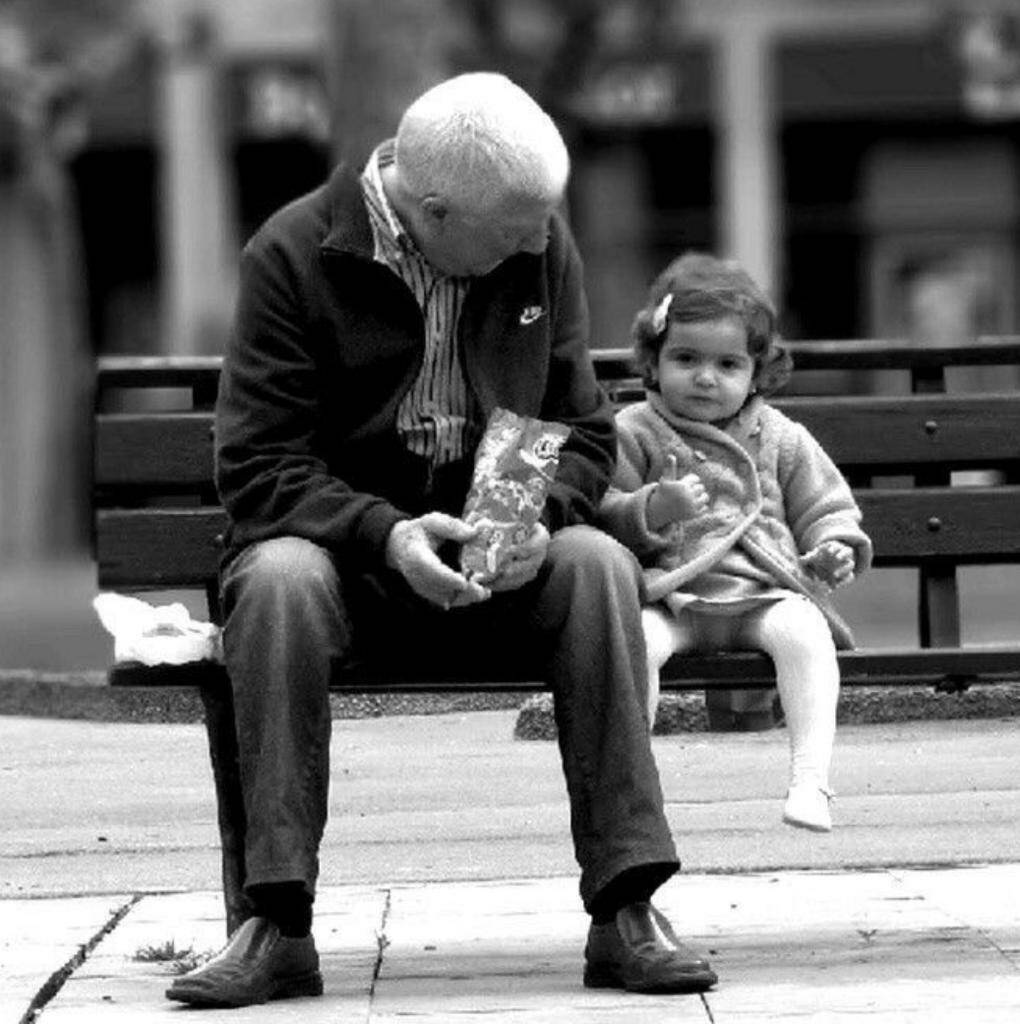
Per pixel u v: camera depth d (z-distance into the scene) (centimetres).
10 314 5234
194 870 1201
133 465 1080
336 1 3581
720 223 5206
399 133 946
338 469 970
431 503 973
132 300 5309
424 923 1087
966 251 5297
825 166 5297
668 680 990
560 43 3888
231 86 5203
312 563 920
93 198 5269
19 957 1027
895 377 2311
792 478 1035
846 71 5231
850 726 1321
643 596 955
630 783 918
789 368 1041
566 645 926
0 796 1279
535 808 1266
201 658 956
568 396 984
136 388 1085
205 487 1080
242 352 962
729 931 1043
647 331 1035
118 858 1211
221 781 969
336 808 1268
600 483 977
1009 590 2711
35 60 4494
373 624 956
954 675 1018
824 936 1028
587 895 923
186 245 5194
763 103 5228
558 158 937
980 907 1081
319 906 1131
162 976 985
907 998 902
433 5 3609
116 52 4562
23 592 4234
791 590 1010
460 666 960
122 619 976
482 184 928
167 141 5209
